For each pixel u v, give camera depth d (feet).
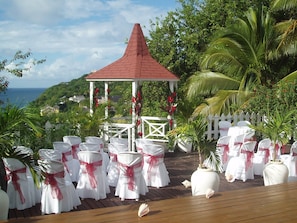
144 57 41.01
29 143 27.81
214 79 50.57
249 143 26.91
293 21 47.57
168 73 39.88
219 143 29.32
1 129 16.20
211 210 14.88
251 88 48.21
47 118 33.53
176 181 27.32
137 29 42.50
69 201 20.43
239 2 61.46
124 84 67.77
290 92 39.11
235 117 42.01
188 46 64.59
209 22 65.10
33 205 21.40
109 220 13.51
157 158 25.63
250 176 27.63
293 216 14.28
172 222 13.43
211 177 20.10
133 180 22.77
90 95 40.40
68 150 25.70
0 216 15.44
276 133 23.24
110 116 38.81
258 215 14.35
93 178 22.63
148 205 15.33
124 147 25.76
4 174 21.30
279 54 48.37
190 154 37.22
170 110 38.52
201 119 22.13
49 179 19.76
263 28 49.42
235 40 49.85
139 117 38.75
